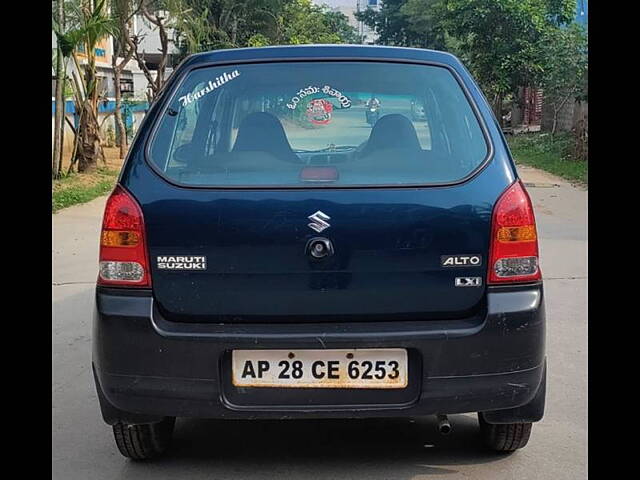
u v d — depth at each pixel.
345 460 3.50
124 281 2.96
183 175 3.04
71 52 14.44
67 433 3.89
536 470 3.40
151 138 3.12
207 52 3.41
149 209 2.95
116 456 3.61
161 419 3.14
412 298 2.92
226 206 2.92
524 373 2.94
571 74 16.67
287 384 2.88
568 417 4.00
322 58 3.37
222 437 3.78
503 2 22.06
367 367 2.88
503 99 26.78
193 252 2.92
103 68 25.42
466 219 2.92
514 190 2.99
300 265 2.90
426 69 3.36
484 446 3.62
